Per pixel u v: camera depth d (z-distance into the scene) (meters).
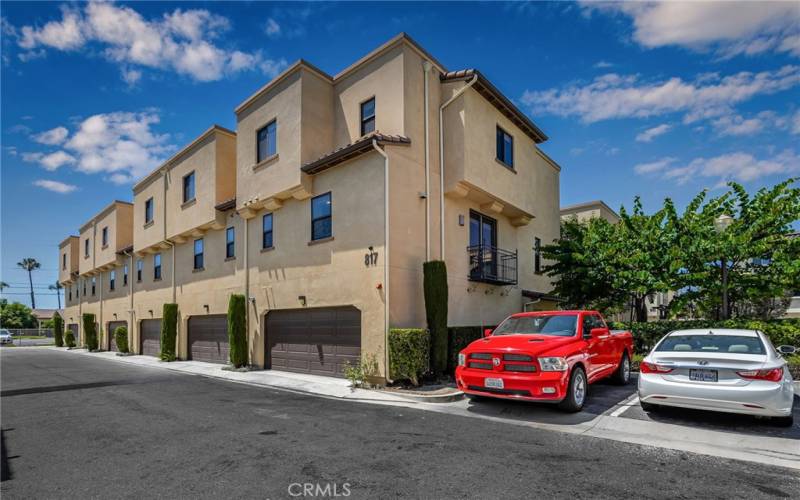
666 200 13.78
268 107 14.62
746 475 4.93
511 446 6.00
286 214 14.28
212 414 8.39
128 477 5.17
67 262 37.22
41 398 10.74
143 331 24.28
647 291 14.08
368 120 13.09
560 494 4.45
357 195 11.95
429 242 12.24
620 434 6.54
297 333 13.75
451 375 11.70
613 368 9.70
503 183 14.68
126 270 26.16
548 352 7.39
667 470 5.08
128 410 9.00
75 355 26.38
